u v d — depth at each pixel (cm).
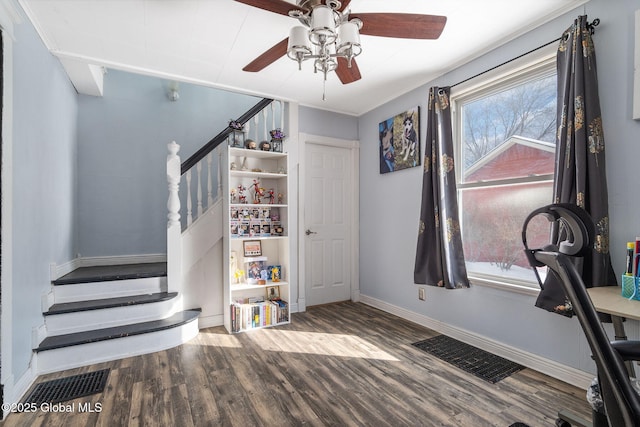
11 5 178
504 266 255
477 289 268
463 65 279
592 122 188
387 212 366
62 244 289
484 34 236
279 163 351
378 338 288
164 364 238
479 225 274
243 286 318
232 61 274
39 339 225
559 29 212
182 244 309
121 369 230
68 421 172
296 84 323
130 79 382
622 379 66
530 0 199
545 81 228
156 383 211
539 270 230
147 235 386
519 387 204
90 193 359
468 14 213
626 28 182
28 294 212
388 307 364
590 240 77
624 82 183
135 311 272
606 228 183
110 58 269
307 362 241
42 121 238
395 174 355
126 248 376
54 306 255
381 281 376
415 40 243
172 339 269
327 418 175
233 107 436
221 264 329
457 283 274
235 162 339
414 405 186
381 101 371
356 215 413
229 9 204
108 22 218
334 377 219
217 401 191
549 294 203
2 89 176
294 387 206
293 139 367
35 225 224
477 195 276
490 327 258
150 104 392
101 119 367
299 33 165
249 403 189
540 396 194
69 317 248
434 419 173
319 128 390
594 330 68
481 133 273
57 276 271
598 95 190
